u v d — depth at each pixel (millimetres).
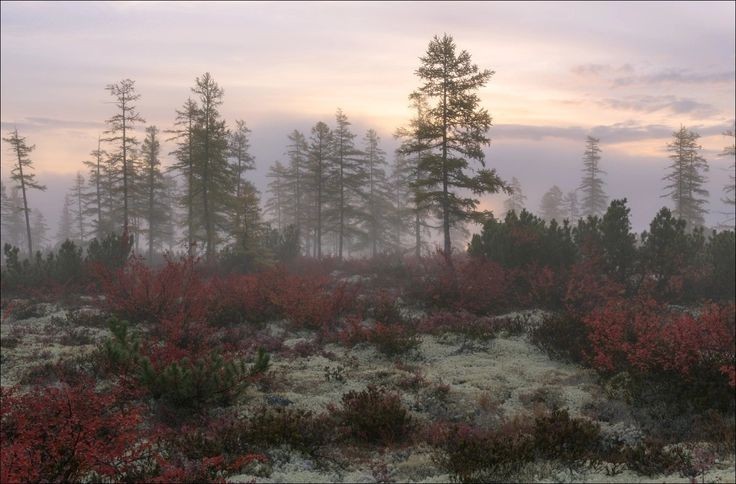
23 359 10484
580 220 19109
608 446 6512
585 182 60156
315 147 43875
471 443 6246
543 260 17172
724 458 5789
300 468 5984
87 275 19000
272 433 6574
